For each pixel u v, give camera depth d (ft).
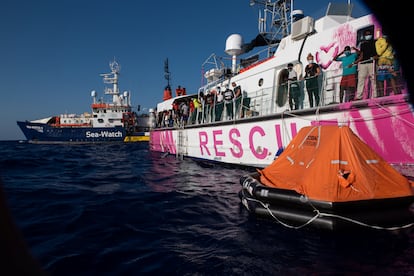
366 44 21.99
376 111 20.31
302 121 26.50
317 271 11.62
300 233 15.37
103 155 70.33
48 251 13.43
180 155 54.24
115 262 12.45
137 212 19.51
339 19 30.48
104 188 27.73
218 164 41.55
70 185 29.43
